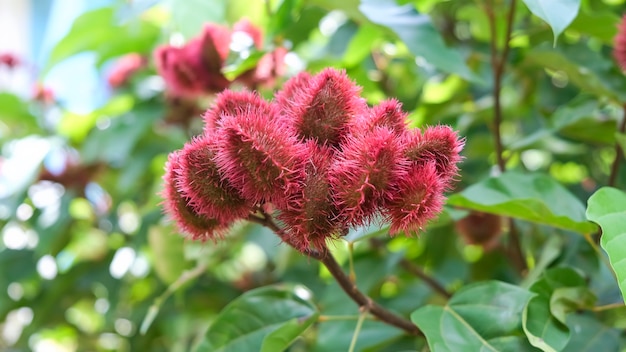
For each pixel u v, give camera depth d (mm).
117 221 797
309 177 348
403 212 350
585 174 742
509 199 436
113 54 731
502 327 399
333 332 521
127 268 774
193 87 544
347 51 594
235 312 454
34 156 789
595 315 457
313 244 356
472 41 694
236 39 534
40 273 806
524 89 667
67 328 876
